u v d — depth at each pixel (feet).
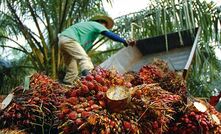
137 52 13.06
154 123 5.49
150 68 7.85
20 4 19.27
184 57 12.55
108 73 5.79
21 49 19.89
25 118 5.89
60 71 16.97
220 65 20.18
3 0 19.19
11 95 6.05
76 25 12.21
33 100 5.98
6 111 5.88
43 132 5.77
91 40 12.37
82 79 5.85
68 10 19.45
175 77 7.70
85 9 19.76
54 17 19.12
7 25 19.89
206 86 20.89
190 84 20.75
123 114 5.30
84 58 11.49
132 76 7.46
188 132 6.49
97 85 5.46
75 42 11.71
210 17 16.06
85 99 5.36
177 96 6.47
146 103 5.48
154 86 6.18
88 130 5.06
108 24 13.20
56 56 17.25
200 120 6.46
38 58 18.48
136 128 5.25
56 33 18.65
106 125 5.05
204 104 7.13
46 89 6.19
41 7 19.25
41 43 18.74
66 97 5.65
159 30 15.61
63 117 5.25
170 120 6.43
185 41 13.28
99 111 5.18
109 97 5.27
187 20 13.43
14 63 21.07
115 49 19.66
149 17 17.02
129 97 5.32
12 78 20.53
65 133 5.17
